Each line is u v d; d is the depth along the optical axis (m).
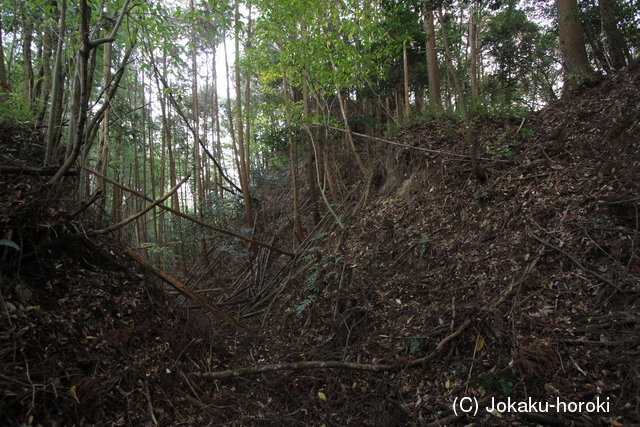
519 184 5.51
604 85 6.64
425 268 5.42
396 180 7.82
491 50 14.29
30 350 2.70
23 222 3.28
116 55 8.70
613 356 2.88
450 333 4.00
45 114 5.59
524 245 4.48
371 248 6.55
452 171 6.54
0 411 2.20
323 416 3.56
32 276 3.32
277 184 15.44
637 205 3.94
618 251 3.66
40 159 4.48
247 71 9.22
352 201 9.19
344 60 7.75
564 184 4.97
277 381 4.15
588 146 5.41
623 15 7.93
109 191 12.01
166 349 3.80
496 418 2.88
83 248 4.07
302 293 6.31
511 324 3.61
